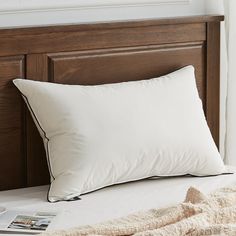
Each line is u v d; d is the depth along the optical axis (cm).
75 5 305
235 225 204
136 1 321
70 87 284
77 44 298
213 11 344
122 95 286
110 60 308
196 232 202
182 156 288
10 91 285
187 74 313
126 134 277
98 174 273
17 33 282
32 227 232
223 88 354
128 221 224
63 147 273
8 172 290
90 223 238
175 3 332
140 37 314
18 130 289
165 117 288
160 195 271
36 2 295
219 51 339
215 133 344
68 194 268
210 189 279
